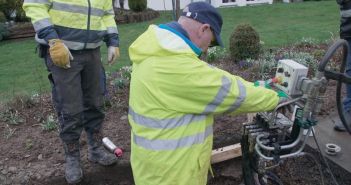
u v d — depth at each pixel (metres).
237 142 3.89
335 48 2.08
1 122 4.51
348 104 3.71
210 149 2.22
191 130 2.06
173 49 1.95
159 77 1.98
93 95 3.36
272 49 6.98
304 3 14.63
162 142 2.05
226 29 10.33
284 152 2.47
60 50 2.83
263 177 2.74
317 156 3.36
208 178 3.57
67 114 3.14
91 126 3.46
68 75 3.06
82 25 3.01
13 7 11.90
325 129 3.74
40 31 2.84
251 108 2.07
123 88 5.27
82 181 3.45
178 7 5.64
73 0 2.96
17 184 3.42
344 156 3.29
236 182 3.58
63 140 3.25
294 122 2.34
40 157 3.74
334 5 13.57
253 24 10.95
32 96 5.20
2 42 10.84
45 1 2.89
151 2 15.30
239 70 5.91
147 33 2.06
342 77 2.14
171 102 1.99
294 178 3.40
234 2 15.55
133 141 2.18
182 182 2.09
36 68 7.62
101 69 3.40
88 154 3.69
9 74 7.48
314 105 2.18
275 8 13.73
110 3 3.33
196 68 1.95
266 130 2.45
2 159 3.73
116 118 4.45
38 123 4.45
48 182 3.42
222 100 1.98
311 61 5.85
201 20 2.06
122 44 9.42
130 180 3.59
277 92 2.25
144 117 2.07
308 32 9.38
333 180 2.97
